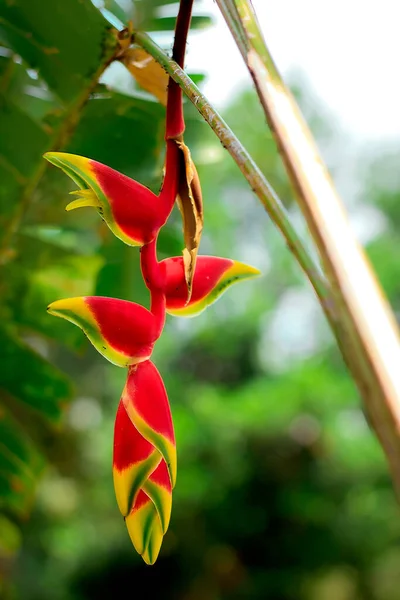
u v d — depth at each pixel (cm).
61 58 120
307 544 535
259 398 544
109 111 129
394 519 523
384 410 67
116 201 83
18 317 170
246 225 728
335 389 538
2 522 186
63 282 171
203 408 544
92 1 114
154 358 600
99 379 572
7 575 396
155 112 129
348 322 70
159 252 159
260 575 535
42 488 526
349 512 531
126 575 556
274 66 78
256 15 80
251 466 537
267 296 696
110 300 83
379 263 626
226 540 543
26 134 132
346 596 523
